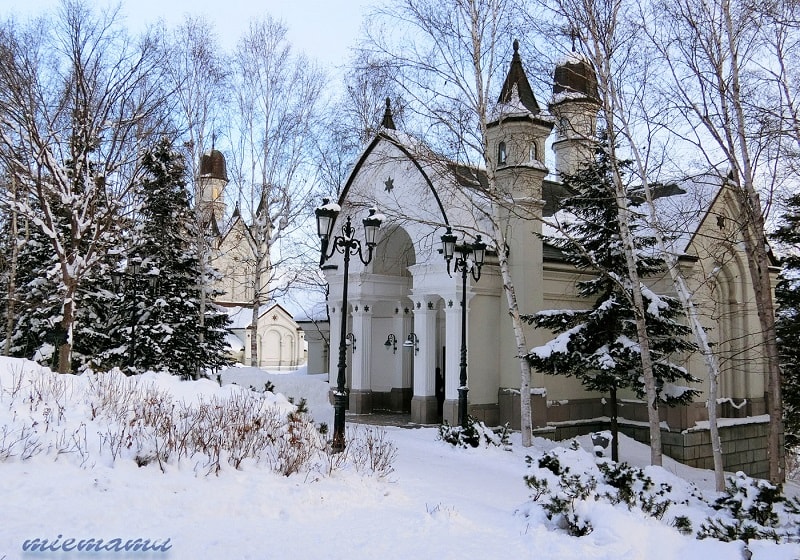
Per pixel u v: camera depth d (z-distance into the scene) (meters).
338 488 8.66
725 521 8.27
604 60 13.86
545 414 20.36
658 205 22.39
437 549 6.57
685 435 20.55
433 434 17.84
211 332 27.14
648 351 14.56
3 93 17.08
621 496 8.62
